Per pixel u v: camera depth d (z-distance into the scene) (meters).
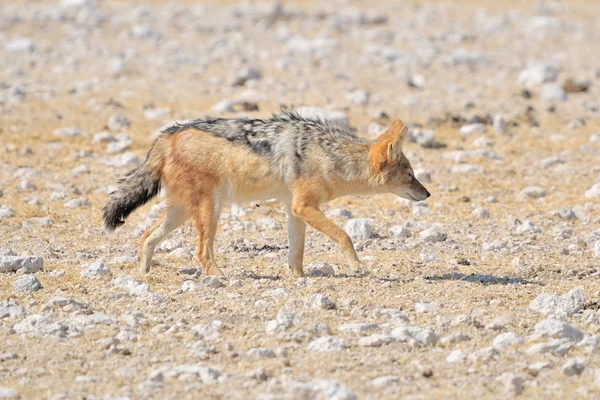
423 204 20.84
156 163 15.17
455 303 13.25
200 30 45.12
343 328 11.84
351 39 43.53
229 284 14.14
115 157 23.50
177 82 33.00
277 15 49.09
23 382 10.15
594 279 14.91
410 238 18.14
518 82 34.81
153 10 50.53
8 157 23.48
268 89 31.67
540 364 10.65
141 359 10.91
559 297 12.98
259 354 10.95
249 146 14.74
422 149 25.66
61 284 14.03
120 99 30.05
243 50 39.91
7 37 41.56
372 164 15.30
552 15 53.19
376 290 13.90
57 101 29.48
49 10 48.09
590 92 33.50
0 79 33.00
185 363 10.74
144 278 14.59
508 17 51.94
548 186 22.58
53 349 11.23
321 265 15.41
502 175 23.45
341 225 18.88
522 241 17.86
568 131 27.91
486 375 10.44
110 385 10.09
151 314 12.59
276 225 18.84
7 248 16.39
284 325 11.85
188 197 14.77
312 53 39.25
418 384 10.12
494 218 19.91
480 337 11.73
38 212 19.19
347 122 26.23
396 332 11.54
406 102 30.30
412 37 44.16
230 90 31.66
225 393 9.81
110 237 17.78
